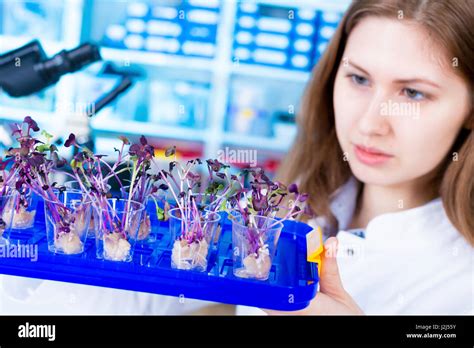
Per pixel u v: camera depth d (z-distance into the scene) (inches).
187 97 76.7
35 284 47.0
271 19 74.3
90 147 74.6
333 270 42.7
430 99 52.6
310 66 75.3
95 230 38.9
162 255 40.1
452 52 49.9
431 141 53.8
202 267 37.9
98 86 74.9
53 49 74.0
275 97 76.8
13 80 71.6
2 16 73.2
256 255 36.8
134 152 39.8
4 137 71.8
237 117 77.2
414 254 58.0
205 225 38.0
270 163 77.4
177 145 76.7
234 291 36.1
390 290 57.1
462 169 54.2
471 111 52.6
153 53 74.8
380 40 53.4
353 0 57.1
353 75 56.4
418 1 51.3
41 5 73.4
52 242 38.7
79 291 49.0
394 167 55.9
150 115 76.4
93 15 73.7
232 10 73.9
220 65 75.5
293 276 38.6
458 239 57.1
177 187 42.9
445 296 55.6
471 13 49.3
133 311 51.5
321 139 64.7
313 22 74.0
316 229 41.8
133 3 73.5
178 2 73.8
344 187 65.3
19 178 39.9
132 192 40.6
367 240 59.7
